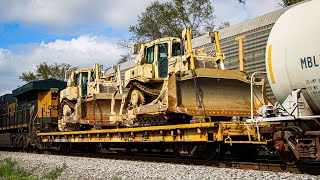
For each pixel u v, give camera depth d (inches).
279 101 398.6
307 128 370.3
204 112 522.6
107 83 839.1
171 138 528.4
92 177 433.4
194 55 569.3
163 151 679.7
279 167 403.9
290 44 363.3
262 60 655.1
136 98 620.1
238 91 555.8
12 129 1212.5
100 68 861.8
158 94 592.1
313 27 344.5
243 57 696.4
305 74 353.1
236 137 474.6
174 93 522.3
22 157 788.0
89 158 669.3
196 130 486.3
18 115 1141.1
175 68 575.2
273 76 386.6
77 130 848.3
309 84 353.7
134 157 624.1
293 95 367.6
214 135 461.4
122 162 544.7
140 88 602.9
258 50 665.0
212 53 625.9
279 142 387.5
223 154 519.5
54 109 993.5
